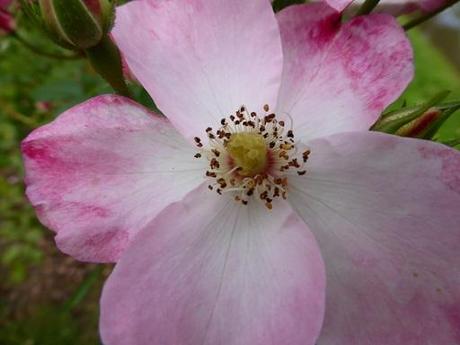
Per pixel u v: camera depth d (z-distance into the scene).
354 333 0.06
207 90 0.07
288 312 0.06
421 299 0.06
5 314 0.22
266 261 0.07
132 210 0.07
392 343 0.06
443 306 0.06
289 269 0.06
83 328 0.21
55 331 0.21
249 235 0.07
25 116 0.16
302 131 0.07
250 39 0.07
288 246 0.07
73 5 0.07
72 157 0.07
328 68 0.07
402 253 0.06
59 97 0.13
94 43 0.07
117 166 0.07
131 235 0.07
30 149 0.06
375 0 0.07
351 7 0.08
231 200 0.07
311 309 0.06
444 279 0.06
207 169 0.07
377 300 0.06
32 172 0.06
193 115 0.07
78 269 0.24
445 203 0.06
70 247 0.06
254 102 0.07
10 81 0.16
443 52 0.49
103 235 0.06
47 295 0.23
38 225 0.22
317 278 0.06
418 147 0.06
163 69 0.07
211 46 0.07
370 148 0.06
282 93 0.07
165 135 0.07
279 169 0.07
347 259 0.07
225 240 0.07
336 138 0.06
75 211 0.06
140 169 0.07
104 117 0.07
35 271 0.24
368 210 0.06
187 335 0.06
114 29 0.07
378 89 0.07
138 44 0.07
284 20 0.07
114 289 0.06
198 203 0.07
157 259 0.06
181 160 0.07
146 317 0.06
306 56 0.07
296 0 0.08
